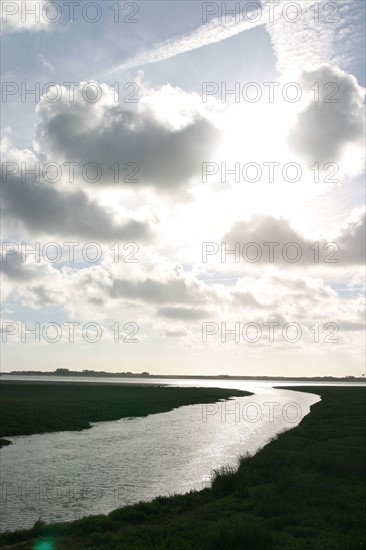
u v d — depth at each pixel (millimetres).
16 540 17000
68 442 43750
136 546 15180
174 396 105375
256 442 43969
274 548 14609
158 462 34469
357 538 15367
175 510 20781
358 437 38062
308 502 19859
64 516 21844
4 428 48906
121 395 98438
